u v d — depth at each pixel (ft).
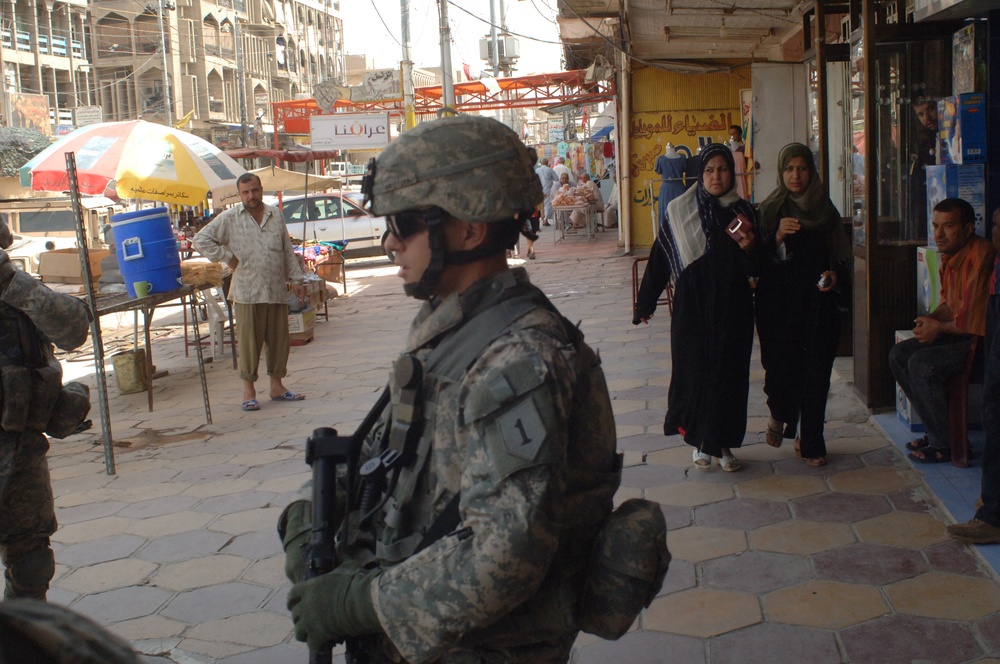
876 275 17.94
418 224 5.03
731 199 14.70
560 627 5.06
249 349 23.63
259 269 23.39
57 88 156.66
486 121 5.14
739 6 32.65
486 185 4.93
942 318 15.14
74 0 159.22
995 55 16.46
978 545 12.25
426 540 4.86
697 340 14.92
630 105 51.93
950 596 11.12
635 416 19.85
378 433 5.62
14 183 92.99
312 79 228.43
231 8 185.78
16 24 144.97
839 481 15.02
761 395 20.66
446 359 4.92
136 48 167.32
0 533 10.09
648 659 10.27
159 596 12.92
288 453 19.65
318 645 4.86
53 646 2.30
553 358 4.70
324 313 39.63
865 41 17.30
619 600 5.07
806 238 15.03
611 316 33.04
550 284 43.27
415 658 4.53
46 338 10.43
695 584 11.92
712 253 14.57
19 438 10.05
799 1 31.81
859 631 10.52
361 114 53.83
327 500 5.31
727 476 15.67
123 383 27.25
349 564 5.11
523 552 4.38
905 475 15.05
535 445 4.47
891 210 18.21
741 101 44.73
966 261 14.69
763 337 15.64
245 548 14.44
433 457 4.91
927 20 17.39
